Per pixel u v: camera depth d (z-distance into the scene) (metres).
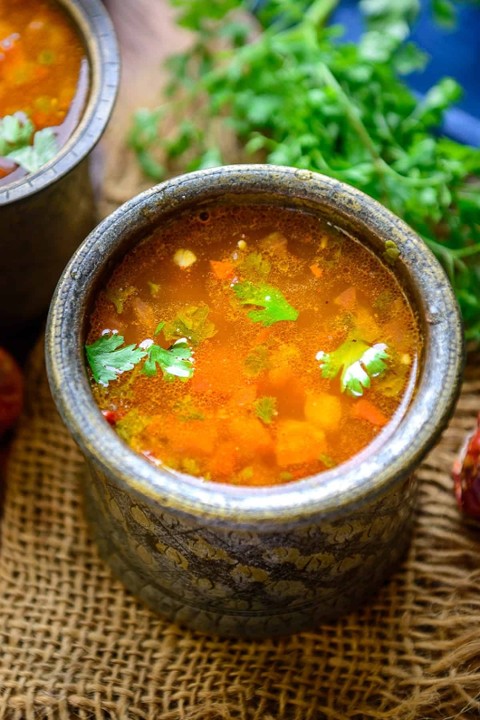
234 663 0.41
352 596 0.41
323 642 0.41
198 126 0.49
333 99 0.45
